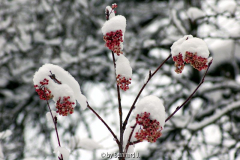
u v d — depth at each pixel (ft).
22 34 21.74
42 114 22.49
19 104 23.07
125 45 22.22
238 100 20.74
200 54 6.53
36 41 21.77
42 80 6.57
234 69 22.50
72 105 6.57
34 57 22.27
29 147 21.12
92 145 10.10
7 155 20.44
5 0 21.54
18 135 21.99
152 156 21.25
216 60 22.50
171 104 22.25
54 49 21.93
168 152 21.03
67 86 6.63
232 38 19.01
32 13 21.74
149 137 5.90
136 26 26.23
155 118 5.90
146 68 24.06
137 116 6.00
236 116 21.49
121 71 7.01
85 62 22.53
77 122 22.04
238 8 18.35
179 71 6.94
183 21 21.12
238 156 19.31
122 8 25.80
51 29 22.18
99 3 25.64
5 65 22.35
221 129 20.67
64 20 22.41
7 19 21.52
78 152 16.84
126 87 7.02
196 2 21.79
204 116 21.93
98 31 24.11
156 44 21.48
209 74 23.26
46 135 21.47
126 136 7.46
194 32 19.94
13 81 22.68
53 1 20.98
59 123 21.98
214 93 22.56
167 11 25.63
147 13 26.07
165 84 23.38
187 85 22.66
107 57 24.52
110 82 23.58
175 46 7.04
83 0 22.54
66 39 22.56
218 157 20.15
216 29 19.66
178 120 20.65
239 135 20.59
